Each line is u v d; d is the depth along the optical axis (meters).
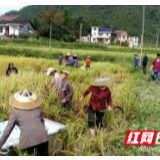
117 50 45.62
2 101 5.89
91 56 28.69
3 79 7.88
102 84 4.36
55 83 6.47
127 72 15.09
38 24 75.31
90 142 4.18
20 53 28.45
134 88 8.91
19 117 3.34
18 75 8.74
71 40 65.12
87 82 9.72
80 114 5.75
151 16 198.00
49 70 6.44
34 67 14.97
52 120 5.43
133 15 188.25
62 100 5.77
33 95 3.59
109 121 5.25
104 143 4.35
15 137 4.23
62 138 4.26
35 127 3.31
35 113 3.45
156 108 6.28
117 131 4.84
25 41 42.31
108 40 92.56
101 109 4.66
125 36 104.31
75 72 11.62
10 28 60.75
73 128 4.64
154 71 11.45
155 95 7.95
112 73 13.80
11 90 6.69
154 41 142.00
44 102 6.04
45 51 29.78
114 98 6.42
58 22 76.38
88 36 91.62
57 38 61.72
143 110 6.04
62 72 5.66
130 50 45.88
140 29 170.00
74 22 104.25
